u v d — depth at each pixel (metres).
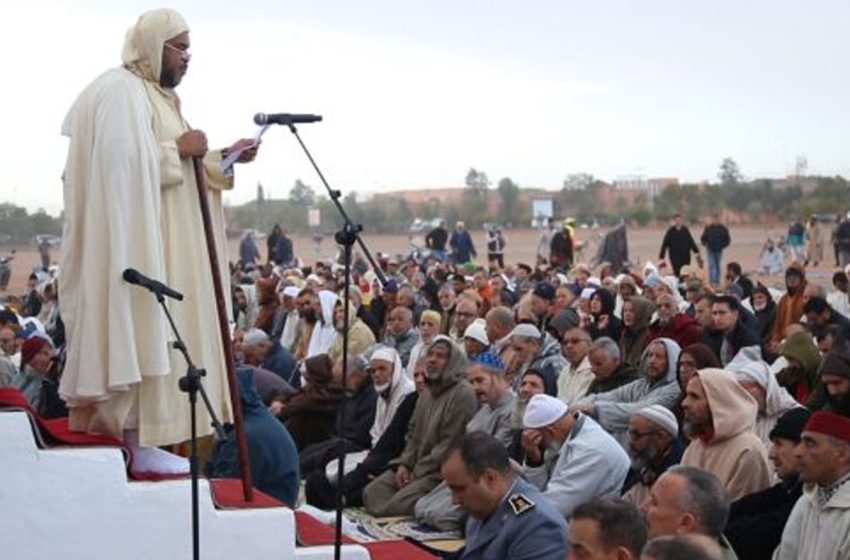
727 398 7.93
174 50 6.52
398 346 14.80
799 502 6.86
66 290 6.33
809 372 10.81
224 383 6.70
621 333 13.86
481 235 88.81
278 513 6.25
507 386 10.52
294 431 11.91
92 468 5.95
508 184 100.94
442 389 10.58
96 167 6.24
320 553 6.41
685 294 19.36
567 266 34.78
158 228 6.32
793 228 42.03
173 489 6.05
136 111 6.30
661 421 8.37
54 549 5.90
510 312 13.30
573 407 9.92
